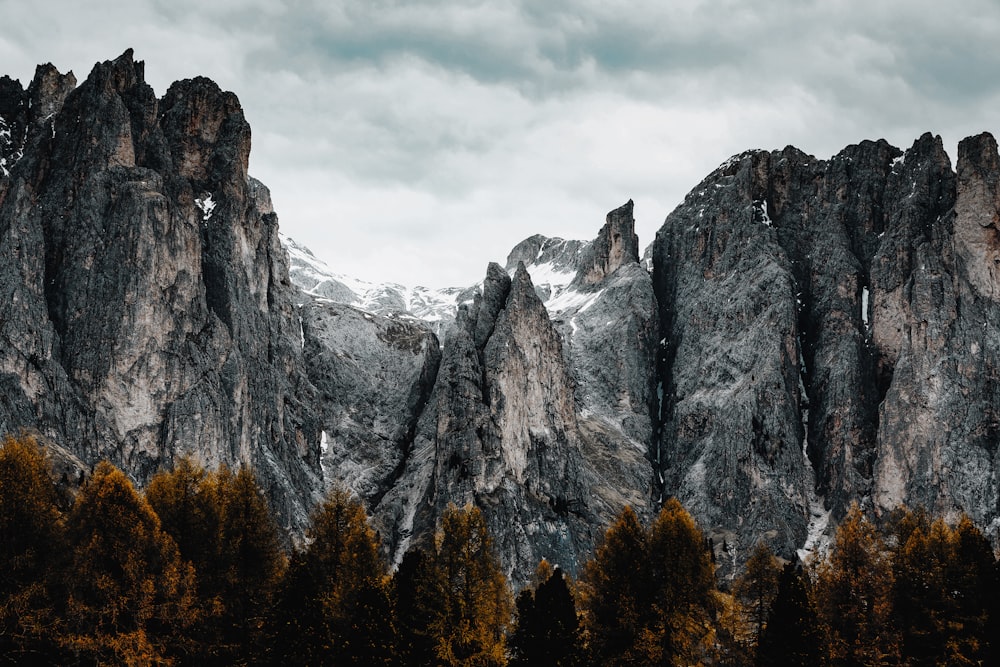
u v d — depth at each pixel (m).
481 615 89.38
